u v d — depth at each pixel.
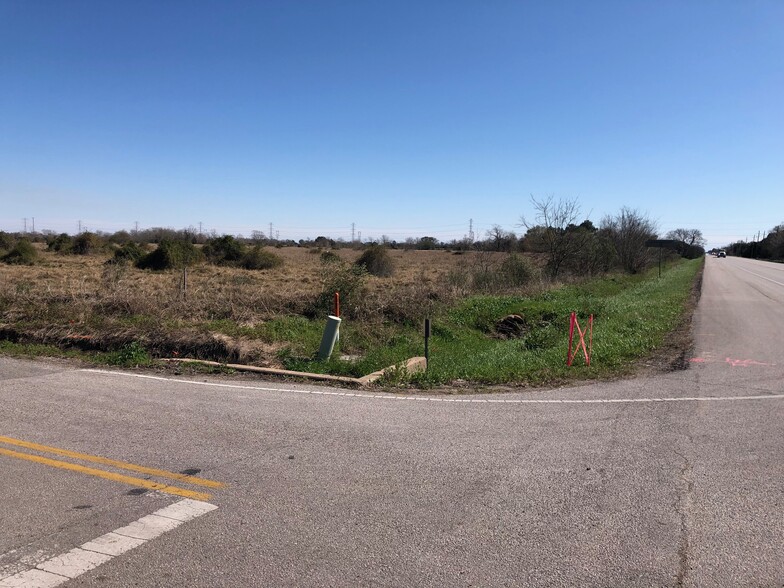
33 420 6.83
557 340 13.95
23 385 8.80
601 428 6.69
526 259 29.59
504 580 3.51
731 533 4.10
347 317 16.08
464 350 13.45
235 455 5.68
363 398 8.17
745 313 20.33
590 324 12.09
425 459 5.59
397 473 5.23
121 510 4.45
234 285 26.30
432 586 3.46
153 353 11.48
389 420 6.99
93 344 12.01
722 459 5.62
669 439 6.27
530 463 5.50
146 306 15.42
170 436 6.28
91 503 4.56
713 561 3.72
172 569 3.62
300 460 5.56
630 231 44.53
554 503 4.60
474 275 26.77
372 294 18.70
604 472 5.27
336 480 5.06
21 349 11.86
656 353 12.35
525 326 17.23
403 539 4.01
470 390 8.82
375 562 3.71
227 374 9.92
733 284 36.69
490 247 38.28
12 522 4.23
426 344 10.73
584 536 4.05
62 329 12.69
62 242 57.59
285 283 31.17
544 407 7.68
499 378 9.48
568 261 34.12
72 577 3.52
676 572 3.60
